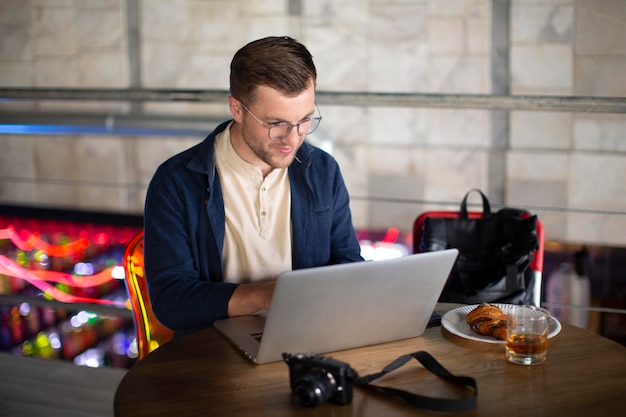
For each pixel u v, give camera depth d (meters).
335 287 1.18
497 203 4.21
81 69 4.56
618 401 1.09
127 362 4.79
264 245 1.64
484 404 1.08
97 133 4.57
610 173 3.99
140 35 4.44
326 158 1.72
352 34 4.20
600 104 2.37
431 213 1.95
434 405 1.05
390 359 1.25
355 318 1.25
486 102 2.47
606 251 4.06
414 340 1.34
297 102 1.43
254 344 1.29
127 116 4.46
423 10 4.07
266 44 1.44
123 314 2.51
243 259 1.64
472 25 4.03
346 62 4.24
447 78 4.13
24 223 4.89
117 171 4.70
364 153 4.36
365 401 1.10
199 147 1.62
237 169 1.60
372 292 1.23
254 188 1.62
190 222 1.58
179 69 4.44
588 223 4.06
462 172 4.23
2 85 4.69
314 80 1.46
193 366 1.23
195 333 1.38
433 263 1.26
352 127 4.35
